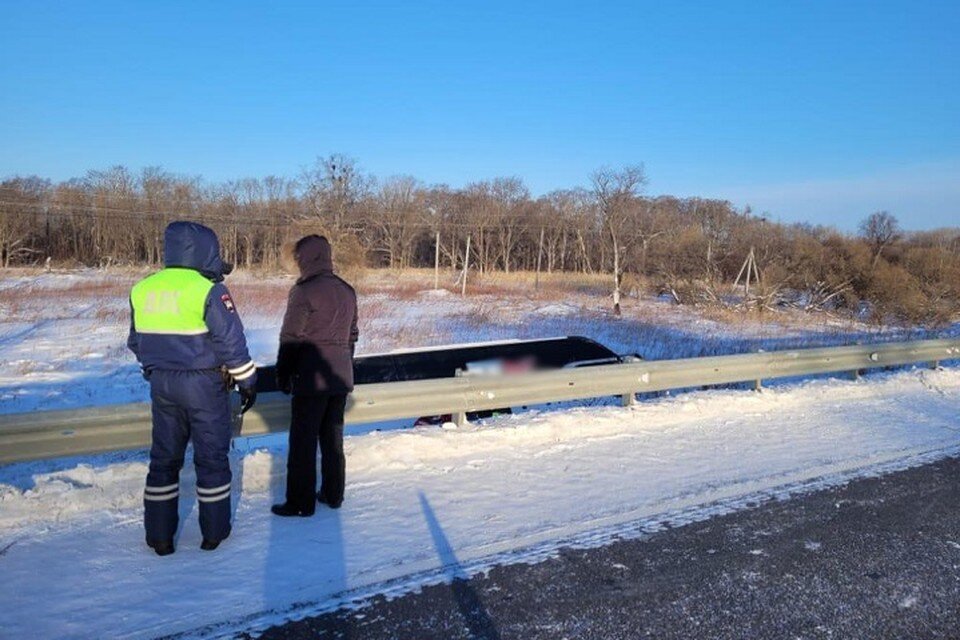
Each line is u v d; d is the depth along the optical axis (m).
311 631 3.62
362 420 6.47
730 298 35.03
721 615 3.91
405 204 75.56
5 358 14.73
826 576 4.40
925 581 4.36
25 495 4.91
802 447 7.18
